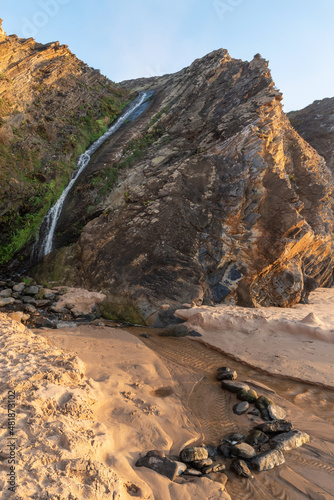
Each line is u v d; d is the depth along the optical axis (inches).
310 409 221.8
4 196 548.4
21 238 556.7
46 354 219.9
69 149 713.6
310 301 595.8
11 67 743.1
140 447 160.2
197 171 541.6
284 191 511.2
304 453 169.9
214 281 475.2
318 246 632.4
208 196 513.3
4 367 190.2
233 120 630.5
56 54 869.2
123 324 410.0
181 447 167.6
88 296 439.8
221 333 356.2
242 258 493.4
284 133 640.4
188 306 413.1
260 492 142.0
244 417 205.8
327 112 1143.0
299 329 340.2
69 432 136.8
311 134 1114.1
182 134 708.7
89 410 164.9
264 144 535.8
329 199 685.3
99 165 668.7
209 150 577.9
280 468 157.6
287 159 638.5
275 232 494.9
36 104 725.9
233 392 236.1
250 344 329.7
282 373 271.0
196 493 134.3
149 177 601.9
